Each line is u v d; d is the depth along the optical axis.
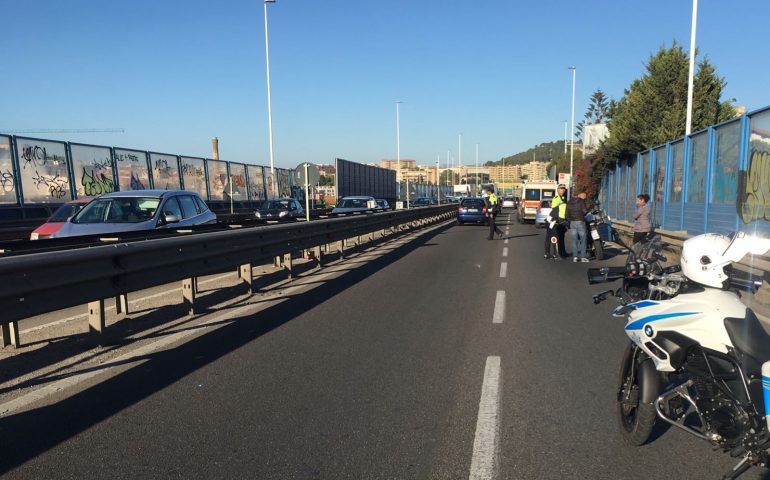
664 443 3.99
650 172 19.47
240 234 9.25
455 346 6.48
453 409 4.60
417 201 51.53
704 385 3.24
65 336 6.77
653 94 26.03
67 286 5.79
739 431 2.98
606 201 29.55
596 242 15.29
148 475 3.51
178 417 4.41
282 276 11.96
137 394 4.91
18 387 5.07
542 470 3.60
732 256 3.27
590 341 6.71
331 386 5.13
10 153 18.59
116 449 3.86
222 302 9.06
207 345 6.46
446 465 3.67
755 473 3.56
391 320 7.79
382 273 12.50
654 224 18.75
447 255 16.39
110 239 9.11
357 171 53.72
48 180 20.22
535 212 34.16
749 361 2.97
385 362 5.86
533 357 6.05
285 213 27.36
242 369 5.61
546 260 15.22
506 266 13.83
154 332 7.05
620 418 4.06
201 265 8.30
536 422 4.34
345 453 3.83
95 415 4.45
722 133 12.86
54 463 3.66
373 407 4.64
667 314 3.43
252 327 7.35
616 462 3.70
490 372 5.54
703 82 25.61
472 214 33.16
